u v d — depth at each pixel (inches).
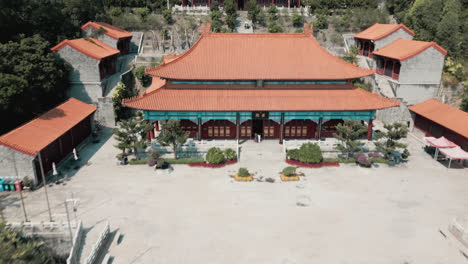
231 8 3909.9
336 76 2121.1
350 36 3841.0
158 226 1397.6
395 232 1373.0
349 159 2012.8
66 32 2974.9
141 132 1995.6
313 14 4269.2
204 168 1926.7
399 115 2655.0
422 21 3415.4
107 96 2691.9
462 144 2079.2
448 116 2224.4
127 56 3447.3
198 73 2112.5
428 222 1443.2
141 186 1718.8
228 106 2087.8
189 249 1264.8
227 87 2190.0
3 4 2438.5
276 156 2070.6
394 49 2999.5
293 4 4463.6
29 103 2148.1
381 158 2048.5
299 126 2304.4
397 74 2851.9
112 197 1611.7
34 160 1659.7
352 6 4458.7
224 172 1877.5
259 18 3961.6
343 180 1798.7
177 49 3548.2
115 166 1940.2
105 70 2859.3
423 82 2790.4
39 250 1293.1
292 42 2284.7
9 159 1630.2
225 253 1244.5
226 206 1542.8
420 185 1763.0
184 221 1430.9
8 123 2144.4
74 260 1183.6
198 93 2160.4
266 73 2127.2
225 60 2194.9
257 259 1215.6
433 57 2723.9
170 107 2068.2
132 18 3848.4
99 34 3154.5
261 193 1658.5
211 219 1444.4
